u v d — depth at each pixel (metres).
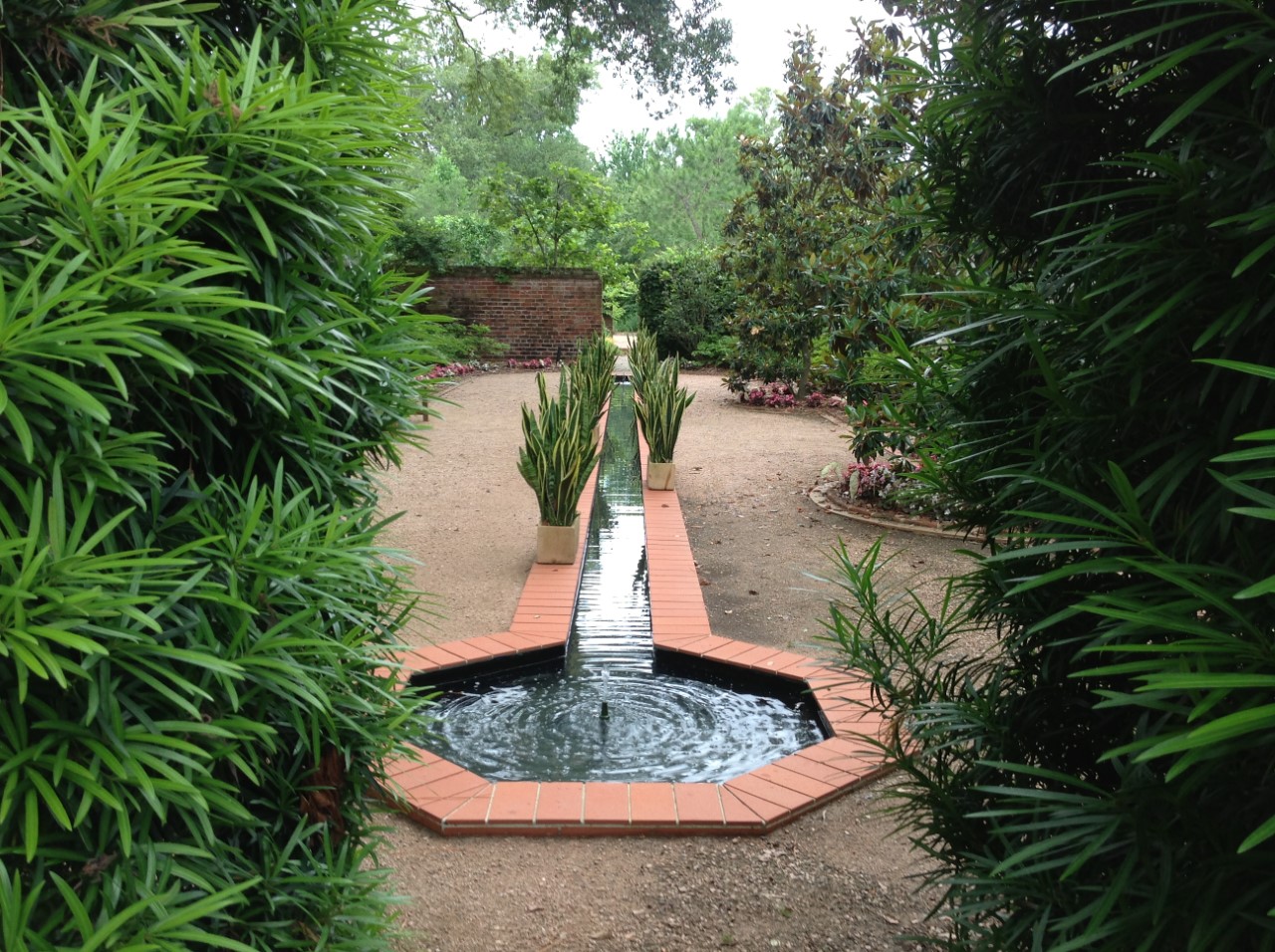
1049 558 1.40
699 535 7.26
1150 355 1.11
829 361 8.05
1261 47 0.91
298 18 1.44
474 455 9.98
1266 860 0.97
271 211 1.26
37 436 0.94
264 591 1.22
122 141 1.01
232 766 1.25
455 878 2.85
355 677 1.44
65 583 0.93
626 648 5.02
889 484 7.64
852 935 2.56
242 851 1.38
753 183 12.85
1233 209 1.01
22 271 0.99
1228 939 0.96
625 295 29.33
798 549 6.78
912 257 1.85
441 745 3.84
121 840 1.02
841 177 11.38
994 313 1.43
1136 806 1.07
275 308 1.06
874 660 1.82
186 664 1.12
